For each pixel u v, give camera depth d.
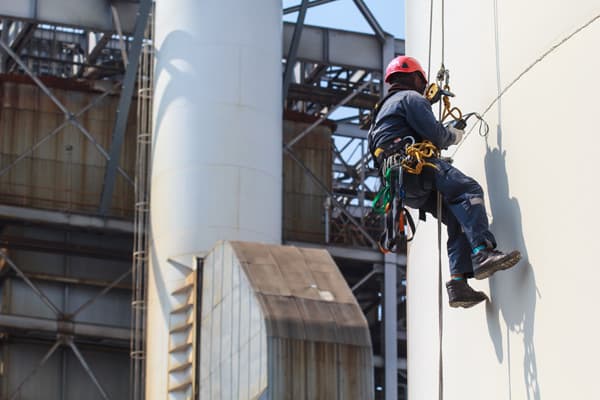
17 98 57.88
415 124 11.44
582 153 9.49
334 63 56.75
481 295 11.09
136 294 49.28
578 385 9.38
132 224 55.25
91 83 58.38
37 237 56.75
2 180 57.12
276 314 35.22
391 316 55.56
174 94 49.03
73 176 57.91
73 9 52.88
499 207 10.92
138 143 52.09
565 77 9.83
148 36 52.59
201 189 47.62
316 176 60.28
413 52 14.58
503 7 11.06
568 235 9.64
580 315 9.40
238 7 49.59
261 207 48.06
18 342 55.59
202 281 42.28
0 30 61.47
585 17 9.62
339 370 34.91
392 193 11.41
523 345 10.37
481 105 11.54
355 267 59.31
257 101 49.06
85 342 56.31
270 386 34.09
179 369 43.81
